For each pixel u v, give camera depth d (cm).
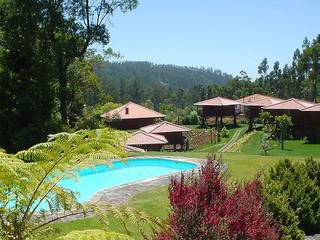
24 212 404
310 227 1098
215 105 7919
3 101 3275
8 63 3303
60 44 3384
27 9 3316
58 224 1117
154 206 1396
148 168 2630
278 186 1054
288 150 5253
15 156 385
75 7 3503
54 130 3225
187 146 6247
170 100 18325
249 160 2383
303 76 13062
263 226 515
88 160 405
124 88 18975
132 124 6650
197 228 479
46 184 407
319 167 1236
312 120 6053
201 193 530
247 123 8775
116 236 367
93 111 3947
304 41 12725
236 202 532
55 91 3612
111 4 3581
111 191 1619
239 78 13675
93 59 4166
